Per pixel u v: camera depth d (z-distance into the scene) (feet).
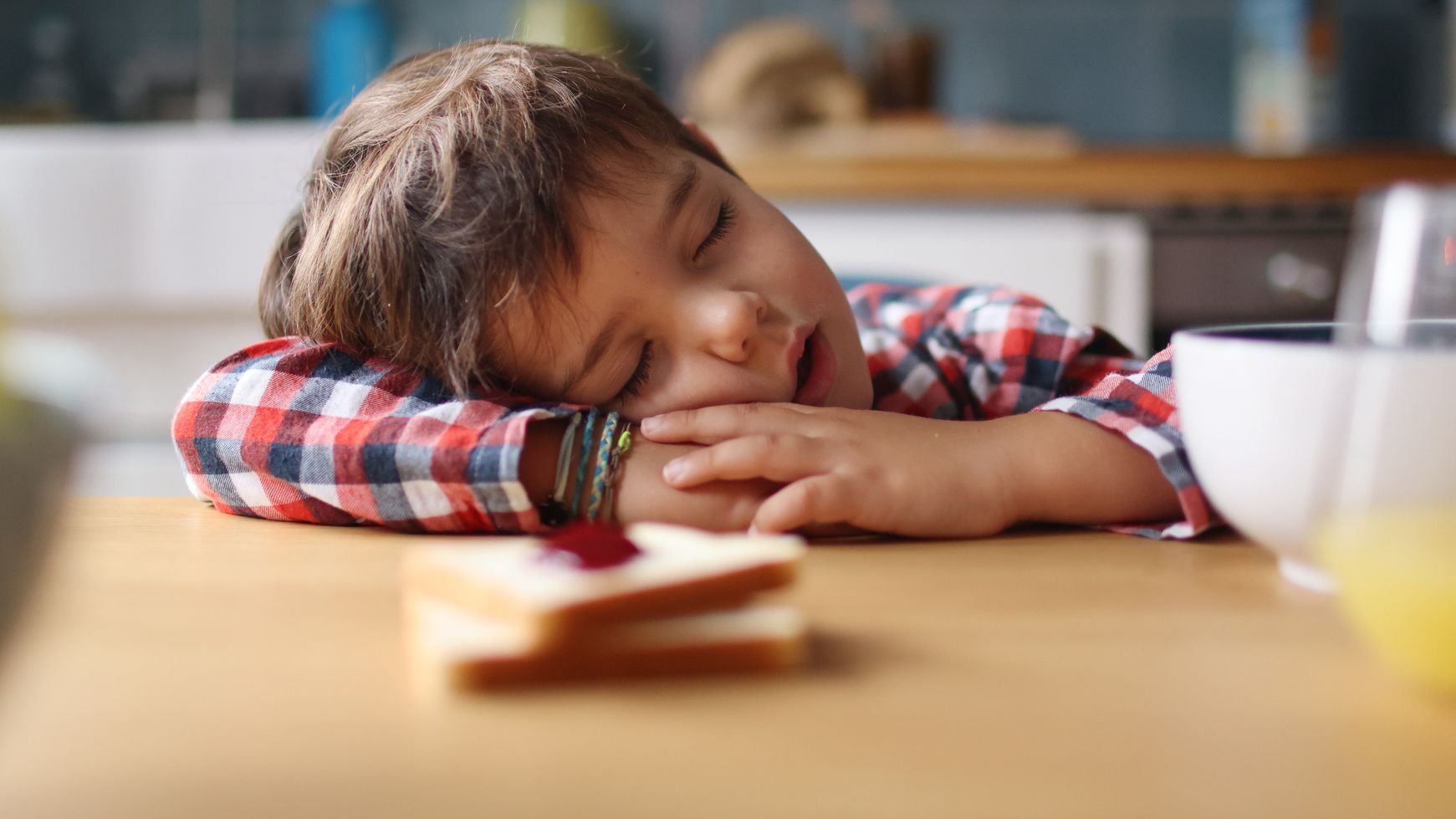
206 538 1.91
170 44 7.41
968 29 7.66
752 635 1.32
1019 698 1.24
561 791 1.02
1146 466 1.94
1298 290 5.89
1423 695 1.24
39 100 7.30
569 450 2.00
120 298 5.71
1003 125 7.36
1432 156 5.97
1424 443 1.29
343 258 2.22
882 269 5.66
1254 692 1.25
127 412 5.79
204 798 1.00
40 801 1.00
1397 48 7.65
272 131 5.88
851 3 7.61
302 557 1.76
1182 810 0.97
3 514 0.92
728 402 2.18
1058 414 1.99
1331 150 6.18
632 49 7.57
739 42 6.72
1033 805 0.98
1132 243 5.70
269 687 1.29
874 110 7.13
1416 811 0.97
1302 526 1.53
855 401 2.37
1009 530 1.96
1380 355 1.31
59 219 5.63
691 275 2.20
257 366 2.16
